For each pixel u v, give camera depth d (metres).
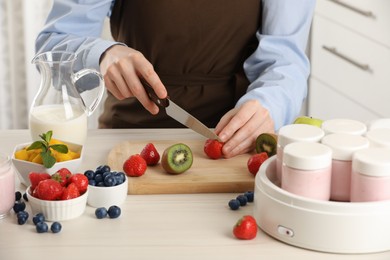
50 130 1.79
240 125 1.87
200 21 2.26
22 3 3.37
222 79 2.34
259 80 2.18
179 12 2.25
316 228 1.40
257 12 2.29
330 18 3.35
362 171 1.42
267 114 1.96
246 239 1.45
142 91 1.91
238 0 2.26
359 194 1.43
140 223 1.51
